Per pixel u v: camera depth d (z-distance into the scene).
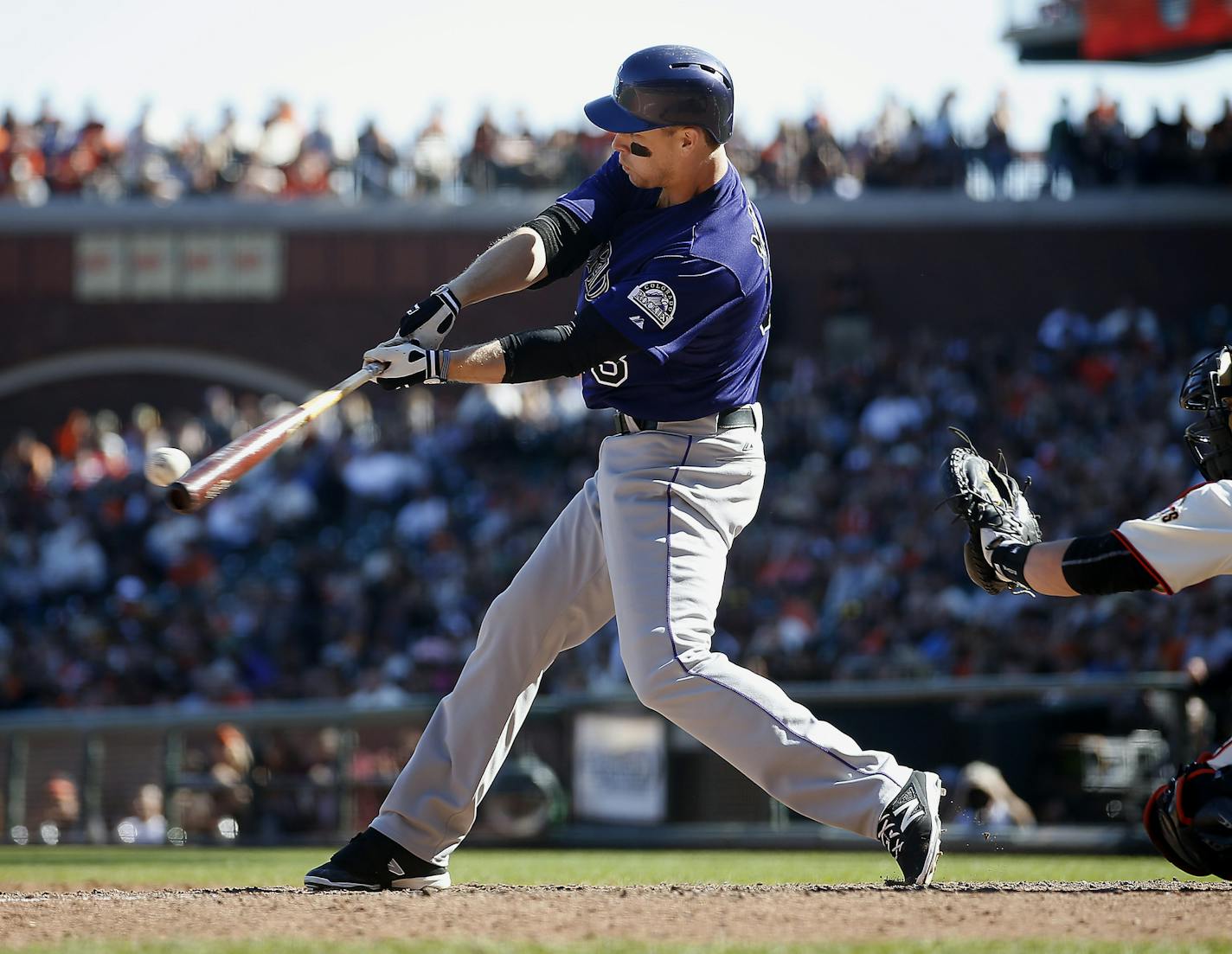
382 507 72.00
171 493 12.40
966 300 91.75
